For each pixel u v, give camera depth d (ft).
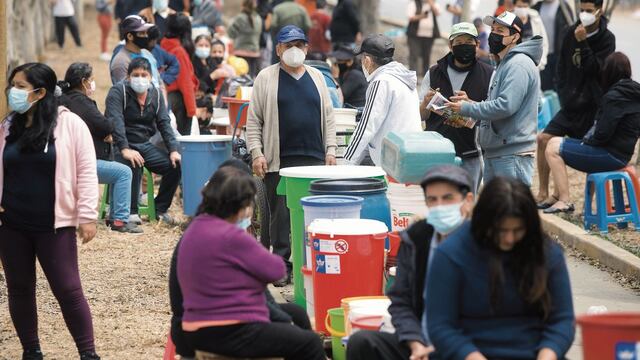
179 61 67.97
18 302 35.58
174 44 68.80
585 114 58.03
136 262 52.31
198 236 28.81
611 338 23.44
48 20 153.99
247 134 47.26
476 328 25.41
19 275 35.19
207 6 101.35
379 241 35.99
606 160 54.70
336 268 35.86
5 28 48.39
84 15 198.49
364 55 46.24
